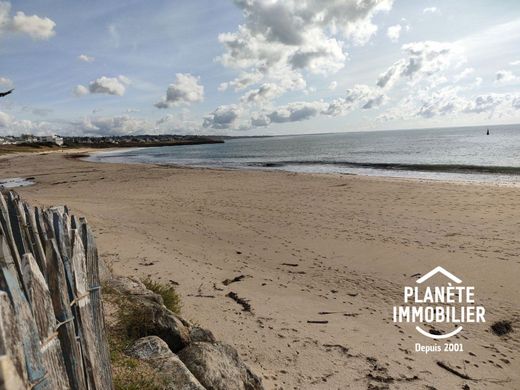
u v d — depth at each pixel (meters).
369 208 13.60
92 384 2.31
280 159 47.69
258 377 3.89
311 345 4.97
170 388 3.08
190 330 4.39
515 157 34.25
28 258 1.71
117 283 5.27
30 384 1.43
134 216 13.55
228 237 10.61
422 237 9.86
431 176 22.72
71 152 93.81
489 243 9.11
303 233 10.77
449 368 4.59
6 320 1.21
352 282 7.29
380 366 4.57
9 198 2.26
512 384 4.33
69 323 2.05
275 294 6.65
